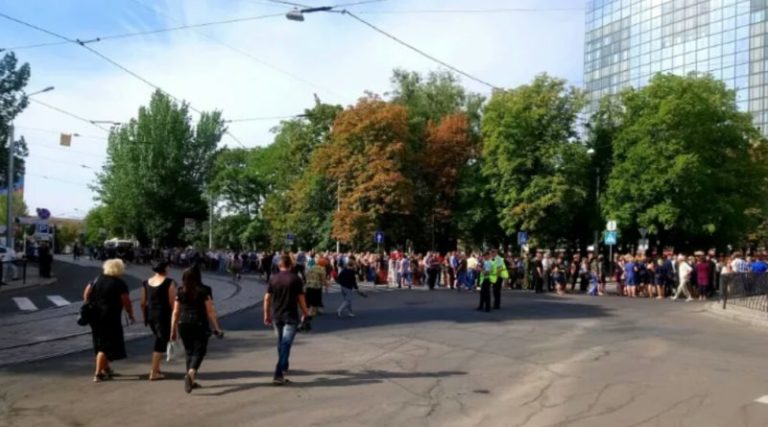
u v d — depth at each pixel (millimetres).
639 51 111875
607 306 23047
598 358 11492
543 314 19484
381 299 25125
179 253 60094
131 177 66438
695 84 42500
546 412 7691
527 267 34000
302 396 8445
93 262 63812
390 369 10305
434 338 13844
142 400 8211
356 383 9242
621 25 115312
